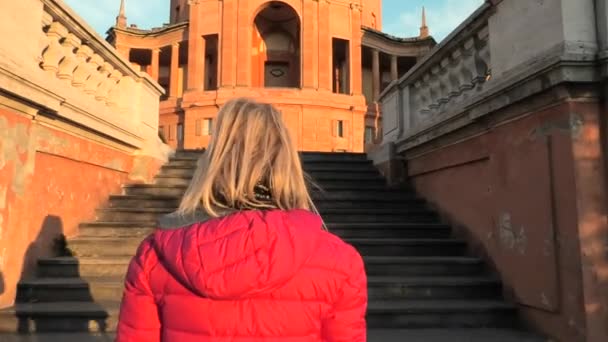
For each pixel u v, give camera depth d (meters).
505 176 5.78
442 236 7.52
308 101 29.36
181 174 9.67
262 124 1.56
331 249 1.41
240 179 1.47
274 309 1.31
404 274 6.43
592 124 4.56
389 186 9.45
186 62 37.38
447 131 7.13
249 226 1.33
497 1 5.82
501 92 5.47
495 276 6.09
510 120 5.62
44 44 6.06
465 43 6.93
